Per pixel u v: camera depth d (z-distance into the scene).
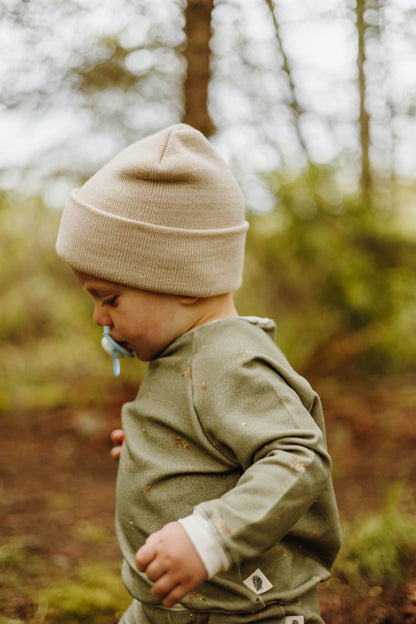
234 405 1.34
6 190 4.27
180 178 1.47
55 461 4.48
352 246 5.50
